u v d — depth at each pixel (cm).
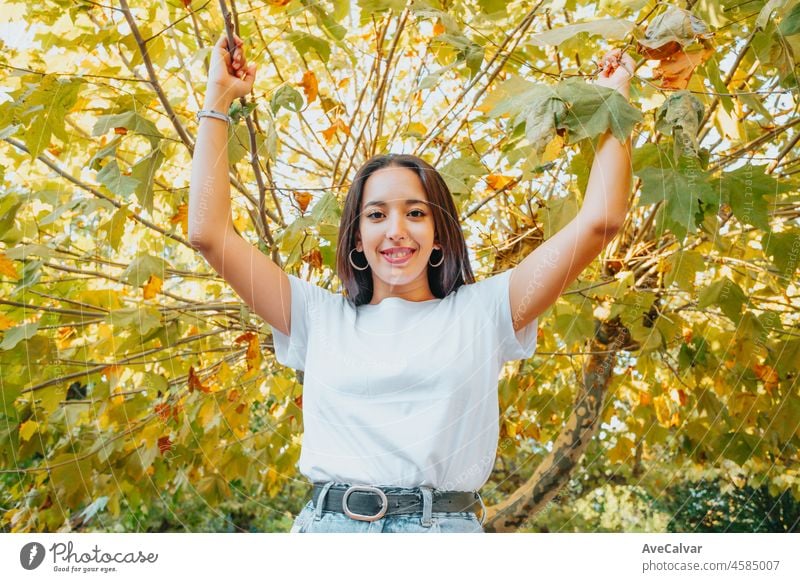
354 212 141
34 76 174
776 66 146
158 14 185
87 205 178
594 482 420
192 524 464
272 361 260
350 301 142
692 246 206
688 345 237
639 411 283
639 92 166
